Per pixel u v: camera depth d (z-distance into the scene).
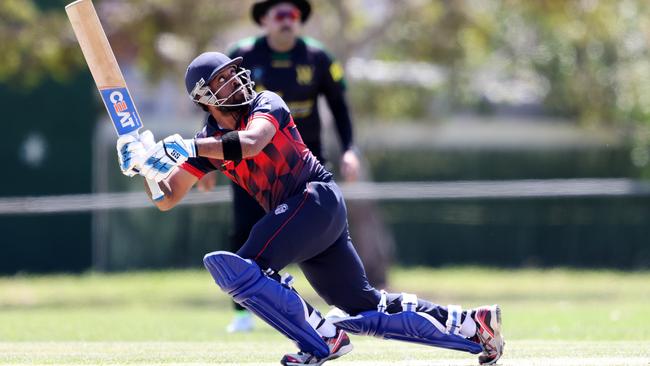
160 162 17.41
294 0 32.41
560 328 31.11
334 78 30.02
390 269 73.75
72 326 34.47
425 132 78.69
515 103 81.31
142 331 31.98
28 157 68.69
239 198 28.64
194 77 18.31
